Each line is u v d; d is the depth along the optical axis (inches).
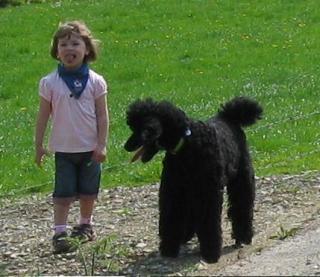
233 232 513.7
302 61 1334.9
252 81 1225.4
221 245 480.1
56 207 528.1
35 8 1770.4
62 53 521.0
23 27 1596.9
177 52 1417.3
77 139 523.2
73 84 522.9
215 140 473.7
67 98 521.3
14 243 562.3
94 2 1800.0
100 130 528.1
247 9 1651.1
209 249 474.3
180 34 1518.2
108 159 816.9
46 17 1670.8
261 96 1117.1
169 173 476.1
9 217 645.9
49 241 561.3
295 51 1393.9
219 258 477.7
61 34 523.2
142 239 542.9
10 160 861.8
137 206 644.7
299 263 446.9
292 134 890.1
